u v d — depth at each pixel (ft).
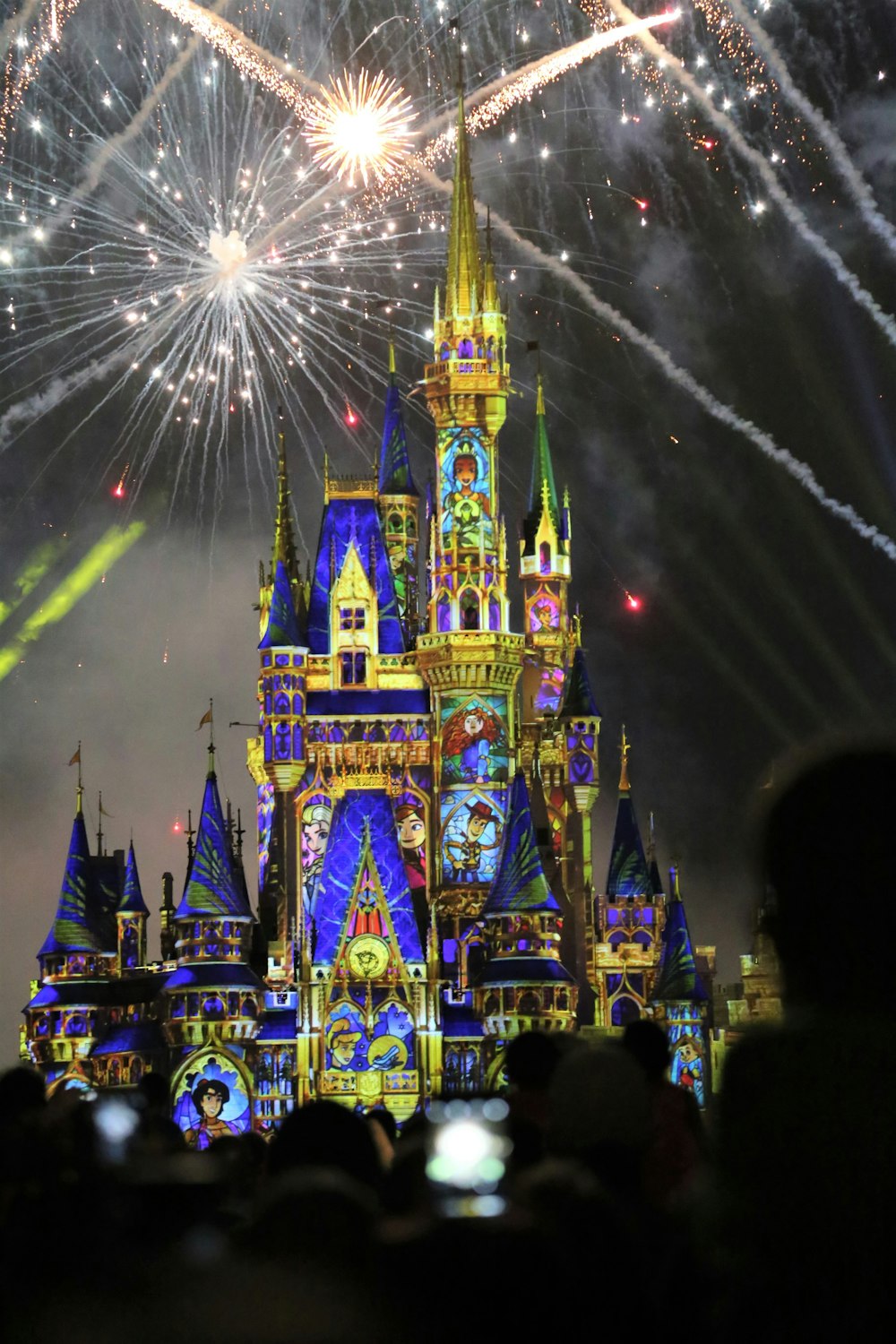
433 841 417.08
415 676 426.92
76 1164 29.12
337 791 414.41
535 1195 29.07
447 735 419.33
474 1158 30.19
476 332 424.87
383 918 392.06
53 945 408.05
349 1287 23.40
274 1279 23.17
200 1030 387.75
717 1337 29.99
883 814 30.42
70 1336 21.81
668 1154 60.18
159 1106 96.48
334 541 437.17
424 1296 24.00
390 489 446.60
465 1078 392.47
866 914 30.19
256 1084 390.42
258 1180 55.67
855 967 30.25
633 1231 29.50
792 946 30.78
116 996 413.18
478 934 408.67
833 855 30.42
